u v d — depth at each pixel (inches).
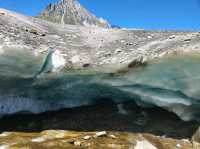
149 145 893.8
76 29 1278.3
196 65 927.7
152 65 962.7
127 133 987.9
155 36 1179.9
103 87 1026.1
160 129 1013.2
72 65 987.3
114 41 1167.0
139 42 1126.4
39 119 1056.8
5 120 1036.5
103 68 976.9
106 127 1024.9
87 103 1075.9
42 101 1048.2
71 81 1010.1
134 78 986.1
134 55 998.4
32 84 1000.2
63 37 1149.7
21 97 1023.6
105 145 880.9
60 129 1027.9
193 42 991.6
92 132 988.6
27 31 1082.1
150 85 995.9
